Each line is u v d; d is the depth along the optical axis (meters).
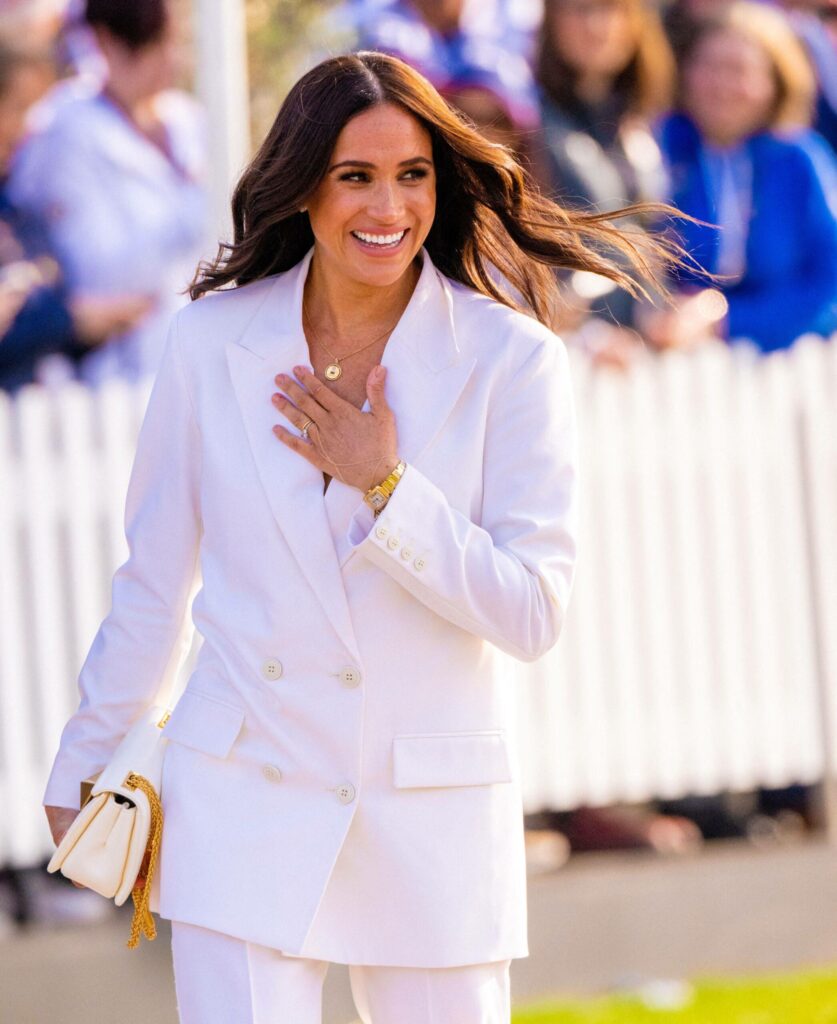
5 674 21.88
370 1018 11.41
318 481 10.98
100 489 22.23
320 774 10.92
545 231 12.02
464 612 10.66
